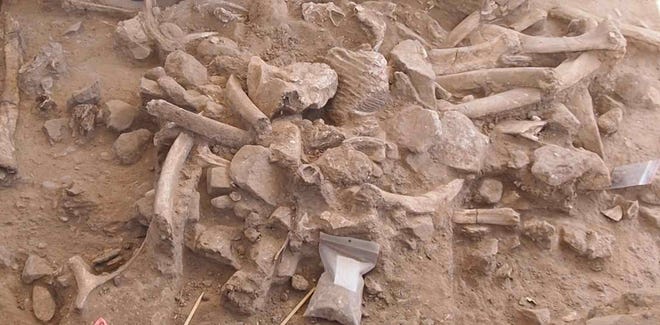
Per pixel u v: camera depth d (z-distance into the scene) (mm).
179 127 1418
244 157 1361
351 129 1501
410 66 1615
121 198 1429
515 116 1684
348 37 1748
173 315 1269
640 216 1632
